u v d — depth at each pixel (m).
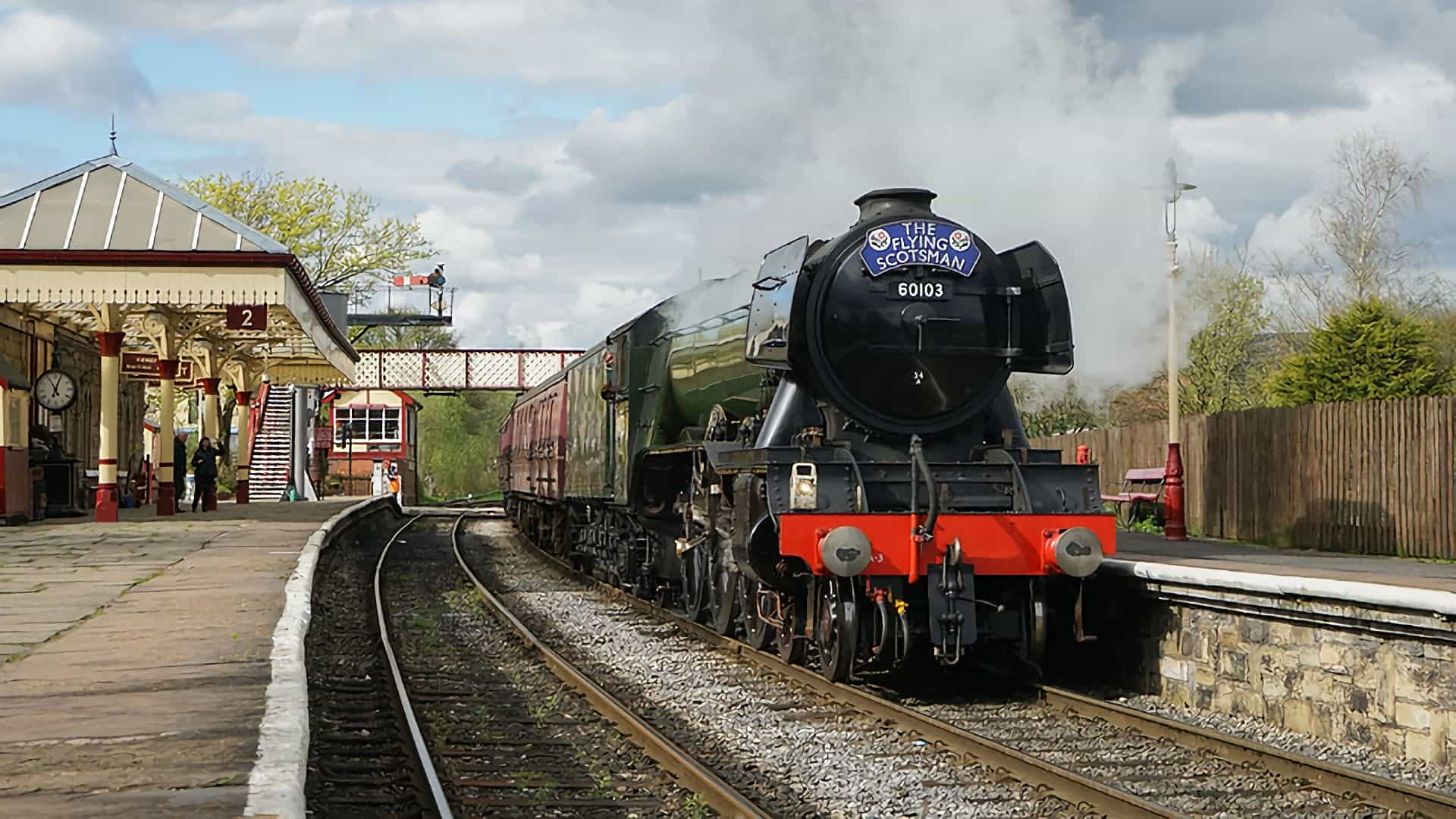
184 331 26.56
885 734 8.56
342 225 53.56
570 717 9.34
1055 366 11.07
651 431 15.05
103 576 14.25
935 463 10.36
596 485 17.56
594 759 8.05
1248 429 17.20
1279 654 9.00
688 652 12.37
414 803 6.98
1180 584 9.78
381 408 63.56
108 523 22.98
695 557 13.72
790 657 11.05
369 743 8.47
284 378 38.38
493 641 13.58
